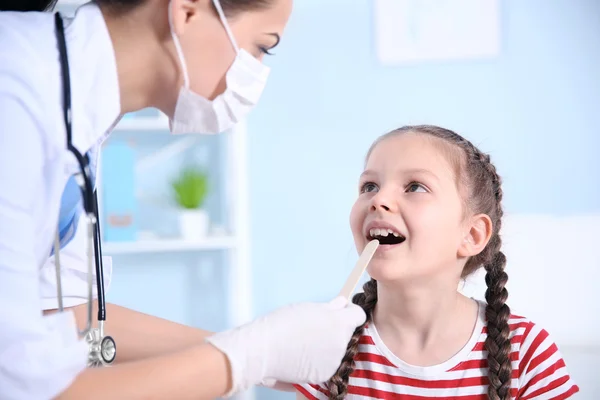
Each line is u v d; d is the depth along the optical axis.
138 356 1.13
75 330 0.78
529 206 2.93
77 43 0.84
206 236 2.76
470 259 1.24
